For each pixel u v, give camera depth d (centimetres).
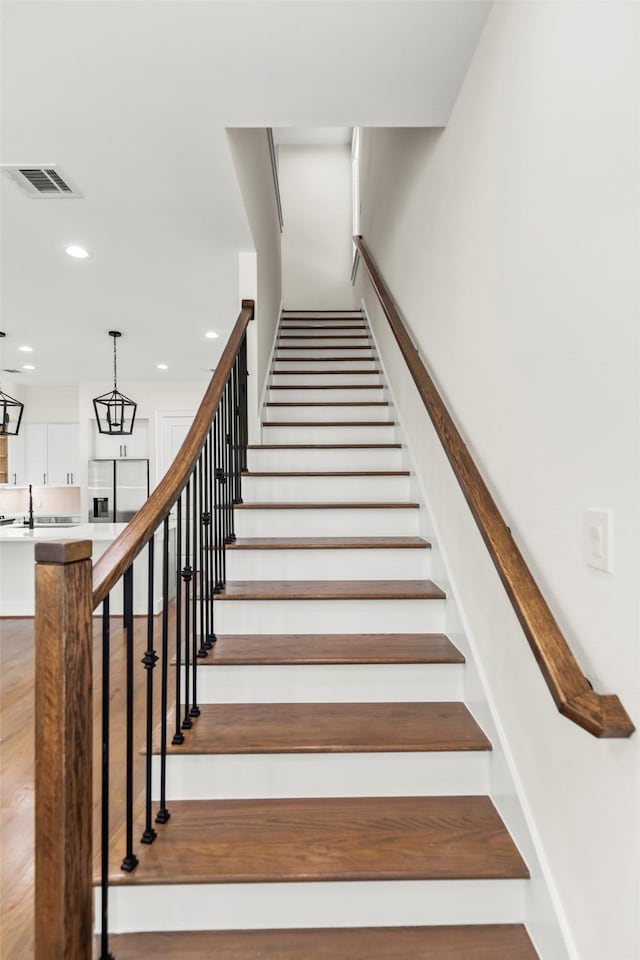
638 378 95
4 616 484
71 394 855
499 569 132
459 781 166
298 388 417
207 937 134
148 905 136
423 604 222
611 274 102
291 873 134
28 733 273
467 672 191
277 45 176
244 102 205
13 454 851
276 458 327
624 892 100
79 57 179
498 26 159
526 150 140
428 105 209
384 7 162
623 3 96
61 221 307
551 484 128
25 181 263
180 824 153
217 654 199
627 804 99
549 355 128
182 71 188
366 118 217
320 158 734
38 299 446
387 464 326
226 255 358
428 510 253
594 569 109
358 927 137
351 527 274
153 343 590
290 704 194
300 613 222
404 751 165
